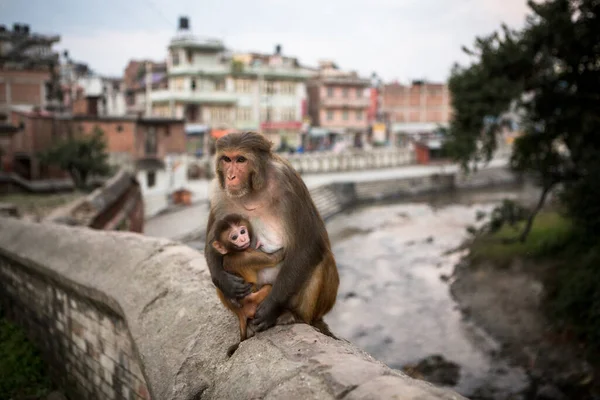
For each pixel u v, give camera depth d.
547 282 18.12
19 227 8.30
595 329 13.45
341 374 2.61
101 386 5.85
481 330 16.62
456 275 22.52
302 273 3.05
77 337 6.27
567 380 12.85
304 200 3.13
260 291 3.22
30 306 7.54
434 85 72.69
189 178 42.56
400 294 20.94
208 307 4.13
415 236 32.06
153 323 4.38
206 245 3.31
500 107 16.98
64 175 34.12
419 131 72.00
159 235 29.12
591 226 16.98
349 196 44.81
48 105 44.38
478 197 47.78
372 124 67.62
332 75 65.25
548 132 18.16
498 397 12.59
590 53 16.06
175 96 50.75
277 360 2.94
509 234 24.80
